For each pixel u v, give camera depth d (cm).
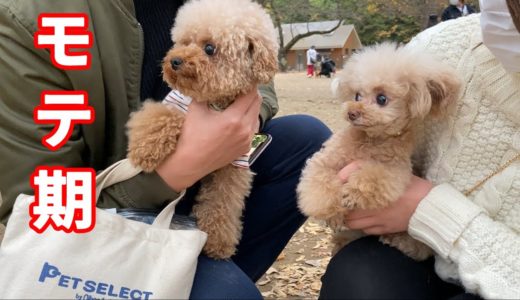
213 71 141
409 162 155
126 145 169
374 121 142
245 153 164
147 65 183
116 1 158
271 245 217
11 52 147
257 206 211
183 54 139
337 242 178
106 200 156
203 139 148
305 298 281
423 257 153
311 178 156
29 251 133
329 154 159
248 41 146
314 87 1720
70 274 133
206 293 152
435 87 145
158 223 145
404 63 144
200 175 154
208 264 162
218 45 142
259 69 148
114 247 138
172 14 185
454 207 140
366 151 154
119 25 160
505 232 136
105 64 157
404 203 147
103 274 135
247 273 213
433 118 150
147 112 152
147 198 155
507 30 127
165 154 150
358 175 145
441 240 139
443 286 152
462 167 150
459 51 154
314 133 218
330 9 2278
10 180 150
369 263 147
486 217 139
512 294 126
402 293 139
